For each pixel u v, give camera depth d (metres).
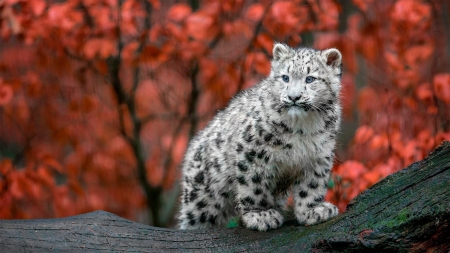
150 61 12.73
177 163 14.40
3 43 14.27
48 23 12.04
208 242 7.90
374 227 7.17
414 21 12.48
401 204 7.25
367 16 13.16
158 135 15.49
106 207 15.77
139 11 12.67
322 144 8.70
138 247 7.59
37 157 13.83
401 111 12.66
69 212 14.01
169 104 14.84
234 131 8.98
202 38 12.56
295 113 8.42
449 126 12.62
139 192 15.95
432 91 12.36
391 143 11.70
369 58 13.06
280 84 8.76
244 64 12.96
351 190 10.88
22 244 7.05
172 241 7.80
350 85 13.30
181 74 14.43
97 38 12.55
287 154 8.67
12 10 11.97
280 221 8.48
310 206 8.76
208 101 14.58
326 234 7.47
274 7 12.12
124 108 14.34
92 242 7.41
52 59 13.27
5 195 12.59
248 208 8.91
